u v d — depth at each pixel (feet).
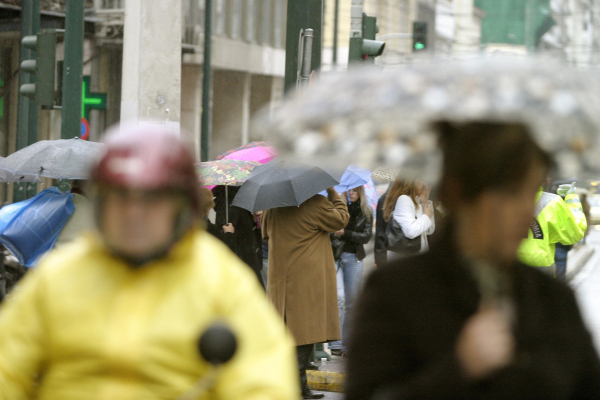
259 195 89.45
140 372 26.76
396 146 27.94
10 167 97.04
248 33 449.89
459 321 27.32
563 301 28.50
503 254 27.55
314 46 112.78
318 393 95.09
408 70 26.02
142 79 139.74
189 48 386.73
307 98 27.30
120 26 300.81
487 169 26.84
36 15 176.14
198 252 28.12
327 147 27.45
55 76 119.96
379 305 27.96
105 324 26.99
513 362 26.71
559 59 25.53
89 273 27.43
